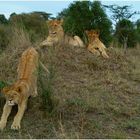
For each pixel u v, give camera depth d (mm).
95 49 14039
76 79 11703
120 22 25250
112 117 9523
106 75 12203
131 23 25453
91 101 10047
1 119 8914
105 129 8930
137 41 24609
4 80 10891
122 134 8656
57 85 11047
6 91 8961
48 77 10477
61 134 8516
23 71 9680
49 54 12742
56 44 13711
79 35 17859
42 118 9219
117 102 10383
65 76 11828
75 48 14016
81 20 18188
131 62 13938
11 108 9219
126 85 11594
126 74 12711
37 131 8711
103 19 18562
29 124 8977
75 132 8680
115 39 21625
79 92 10719
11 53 12867
